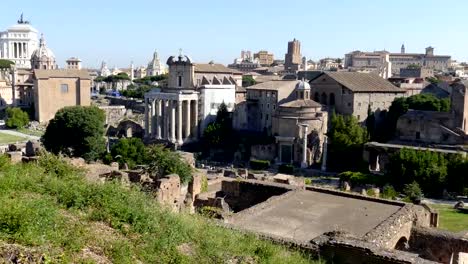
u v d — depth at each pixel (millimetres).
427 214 38906
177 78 145625
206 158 124000
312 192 40375
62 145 98625
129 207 21234
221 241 21969
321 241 24750
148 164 56969
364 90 121688
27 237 15406
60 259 15031
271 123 129250
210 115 140625
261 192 41969
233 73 164125
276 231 29109
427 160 78438
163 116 140875
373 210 35406
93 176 33312
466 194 77188
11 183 20906
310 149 108938
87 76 182375
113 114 181125
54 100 176625
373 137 119625
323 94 125938
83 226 18312
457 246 33969
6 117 177000
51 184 22172
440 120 104750
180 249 19594
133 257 17281
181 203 41906
